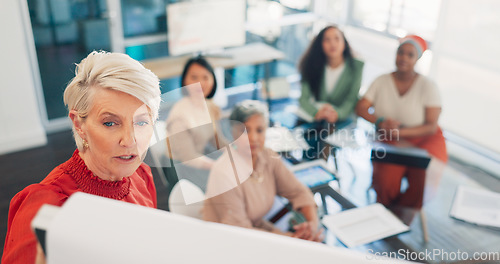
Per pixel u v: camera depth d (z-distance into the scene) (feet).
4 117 10.43
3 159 10.44
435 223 5.25
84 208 1.06
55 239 1.01
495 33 10.66
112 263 0.99
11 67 10.12
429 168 6.49
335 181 6.01
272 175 5.17
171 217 1.07
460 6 11.30
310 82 9.36
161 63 12.59
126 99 1.93
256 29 14.64
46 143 11.17
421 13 12.68
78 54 11.46
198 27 12.87
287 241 1.07
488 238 5.00
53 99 11.57
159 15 12.62
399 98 8.06
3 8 9.57
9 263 1.60
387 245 4.84
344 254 1.07
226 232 1.05
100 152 2.03
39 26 10.69
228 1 13.06
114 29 11.84
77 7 11.05
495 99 10.88
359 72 9.14
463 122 11.59
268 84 12.99
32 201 1.96
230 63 12.57
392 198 5.72
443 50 11.94
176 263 0.99
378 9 14.06
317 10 15.70
